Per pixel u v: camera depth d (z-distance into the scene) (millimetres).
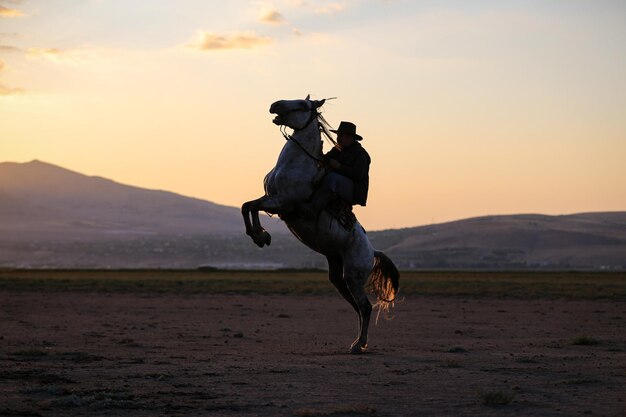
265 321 25625
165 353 15688
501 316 28734
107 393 10391
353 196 15156
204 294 41906
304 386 11297
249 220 14398
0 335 19531
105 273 84438
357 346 15883
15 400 9945
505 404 9984
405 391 10969
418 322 25938
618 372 13102
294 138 14953
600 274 90688
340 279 16406
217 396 10438
